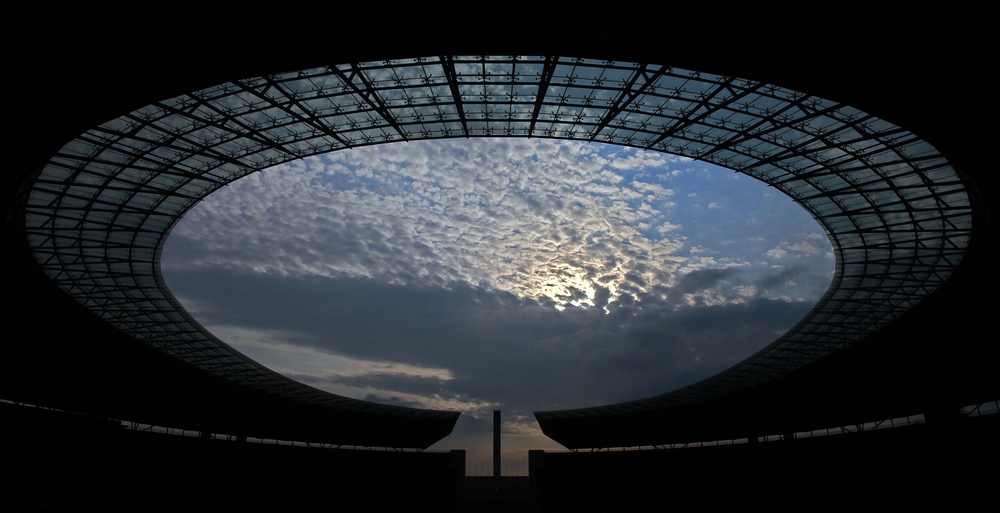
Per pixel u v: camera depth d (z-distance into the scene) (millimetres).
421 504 76625
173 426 65375
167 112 30375
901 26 21156
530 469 81750
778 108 30828
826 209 42344
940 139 26688
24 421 52875
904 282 44562
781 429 68312
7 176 27922
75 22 20812
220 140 34312
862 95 25203
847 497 58531
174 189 38594
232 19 22000
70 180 33500
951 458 52750
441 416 78812
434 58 28188
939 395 53969
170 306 50062
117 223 39531
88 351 46656
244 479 68125
